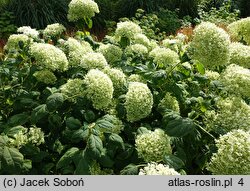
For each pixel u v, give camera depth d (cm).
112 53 397
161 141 263
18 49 398
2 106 345
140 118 302
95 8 471
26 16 891
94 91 290
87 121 280
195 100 307
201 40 318
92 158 250
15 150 248
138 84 303
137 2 1044
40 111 285
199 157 294
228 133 259
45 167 279
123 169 256
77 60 359
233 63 355
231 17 1035
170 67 337
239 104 300
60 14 929
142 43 437
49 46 342
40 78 340
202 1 1167
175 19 970
